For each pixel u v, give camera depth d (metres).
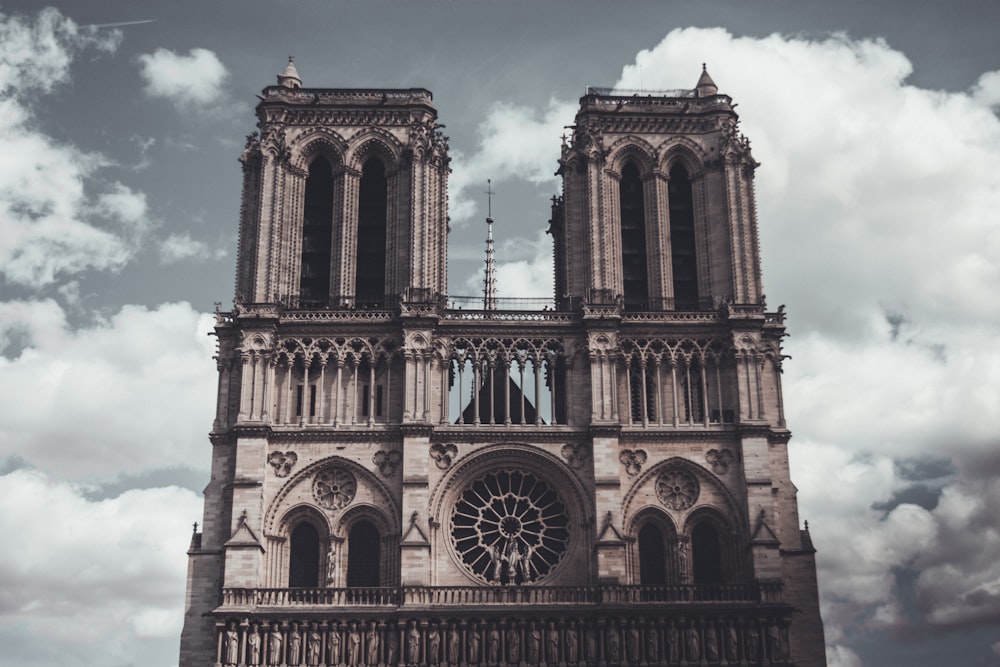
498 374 118.44
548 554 109.62
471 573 107.62
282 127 118.69
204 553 107.25
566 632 103.50
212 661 104.56
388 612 103.06
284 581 107.06
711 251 118.69
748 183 119.75
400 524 107.44
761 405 112.00
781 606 104.31
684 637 103.69
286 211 117.25
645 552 110.06
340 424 110.19
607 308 113.31
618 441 110.12
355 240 117.88
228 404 111.44
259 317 111.12
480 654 102.88
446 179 119.38
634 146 121.69
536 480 111.19
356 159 120.00
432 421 110.50
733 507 109.81
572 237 118.31
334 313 113.06
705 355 114.06
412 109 120.50
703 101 122.81
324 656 102.56
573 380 112.69
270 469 108.88
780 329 115.31
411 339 111.75
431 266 115.25
